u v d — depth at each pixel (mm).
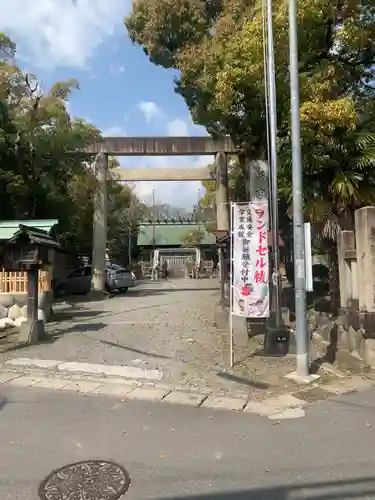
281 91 10977
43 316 12555
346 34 10398
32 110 18422
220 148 22359
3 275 12742
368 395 6227
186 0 15023
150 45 16609
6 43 17875
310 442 4641
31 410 5688
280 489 3678
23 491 3693
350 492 3611
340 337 8875
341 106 9383
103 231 22078
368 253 7902
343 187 9484
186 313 14438
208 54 13195
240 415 5512
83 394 6340
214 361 8094
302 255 7090
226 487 3729
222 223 22172
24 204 20547
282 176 10617
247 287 7949
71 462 4230
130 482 3828
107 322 12648
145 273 43125
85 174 21672
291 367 7621
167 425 5176
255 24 10484
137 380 7004
